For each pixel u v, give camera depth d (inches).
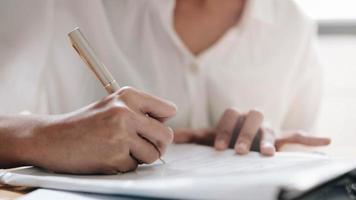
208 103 30.4
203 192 11.6
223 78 29.8
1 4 28.0
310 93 33.8
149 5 29.5
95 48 29.0
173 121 29.1
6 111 27.1
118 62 28.9
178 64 29.4
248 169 16.0
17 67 27.6
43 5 28.3
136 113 17.1
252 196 11.3
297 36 32.1
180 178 13.5
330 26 43.0
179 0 30.5
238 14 30.8
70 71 29.2
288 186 11.5
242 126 23.5
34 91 27.8
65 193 14.2
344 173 14.4
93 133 16.6
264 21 30.9
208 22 30.4
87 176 16.4
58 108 29.5
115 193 13.5
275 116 31.4
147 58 29.5
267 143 21.7
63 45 29.1
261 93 30.6
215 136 25.2
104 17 29.3
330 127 41.6
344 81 41.9
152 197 13.0
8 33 27.8
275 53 31.1
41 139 17.1
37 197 13.8
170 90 29.2
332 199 13.1
